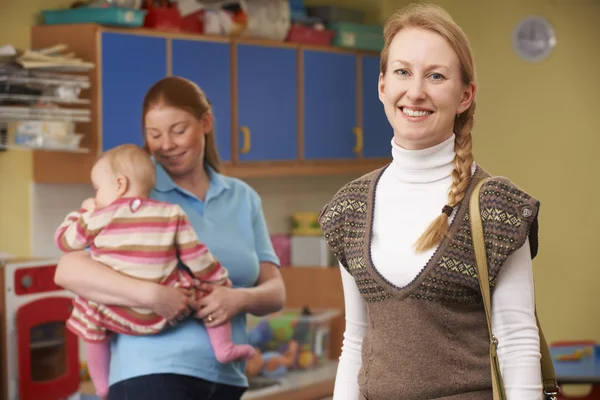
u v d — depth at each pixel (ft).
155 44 14.66
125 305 10.54
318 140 18.40
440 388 5.92
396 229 6.09
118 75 14.11
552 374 6.13
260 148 16.92
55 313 13.17
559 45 20.62
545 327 21.03
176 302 10.56
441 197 6.04
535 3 20.80
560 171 20.68
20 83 12.81
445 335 5.92
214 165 11.67
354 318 6.57
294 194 19.92
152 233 10.56
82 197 15.34
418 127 5.97
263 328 15.64
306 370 15.87
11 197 14.26
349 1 20.95
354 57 19.36
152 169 10.83
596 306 20.49
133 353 10.69
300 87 17.90
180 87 11.23
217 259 11.14
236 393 11.37
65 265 10.75
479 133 21.49
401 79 6.00
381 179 6.35
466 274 5.83
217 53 15.88
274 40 17.28
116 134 14.10
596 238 20.44
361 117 19.56
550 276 20.97
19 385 12.66
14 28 14.23
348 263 6.36
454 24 5.99
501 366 5.83
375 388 6.11
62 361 13.41
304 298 18.56
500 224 5.75
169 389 10.60
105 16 13.87
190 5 15.40
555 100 20.68
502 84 21.20
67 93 13.24
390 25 6.16
